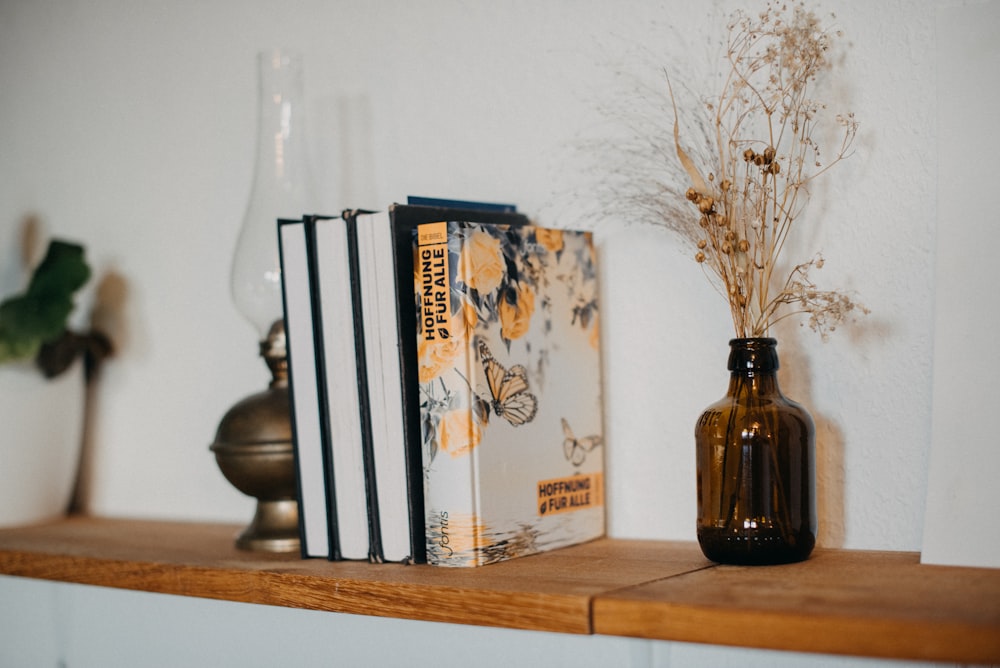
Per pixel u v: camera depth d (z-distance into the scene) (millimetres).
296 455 874
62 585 1289
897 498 802
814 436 760
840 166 825
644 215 916
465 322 776
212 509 1246
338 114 1126
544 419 851
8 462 1241
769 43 851
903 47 799
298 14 1157
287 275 871
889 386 805
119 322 1338
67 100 1393
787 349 851
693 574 712
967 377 734
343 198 1121
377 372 819
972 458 725
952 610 557
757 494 733
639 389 927
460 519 777
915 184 794
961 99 758
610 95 939
